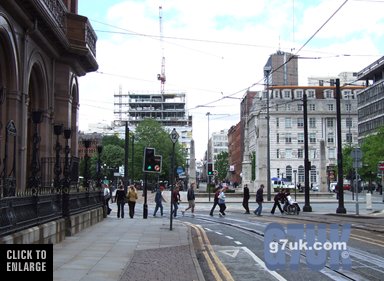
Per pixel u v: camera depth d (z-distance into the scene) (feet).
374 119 344.69
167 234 60.44
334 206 146.30
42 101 78.07
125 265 36.99
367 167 259.39
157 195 99.35
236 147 565.94
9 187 38.01
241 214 108.68
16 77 63.41
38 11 64.75
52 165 76.33
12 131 46.73
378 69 342.23
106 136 437.17
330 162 391.86
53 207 50.65
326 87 403.54
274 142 390.83
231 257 43.47
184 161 367.66
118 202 93.35
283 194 108.17
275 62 385.09
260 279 33.22
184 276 33.04
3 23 58.44
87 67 93.97
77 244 49.47
